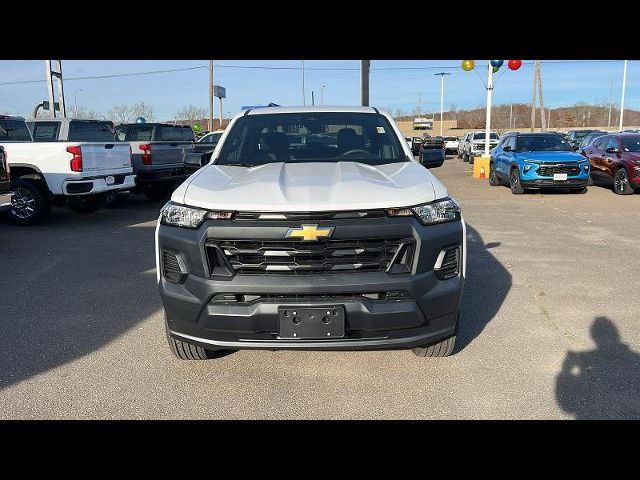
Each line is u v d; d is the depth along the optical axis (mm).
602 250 7703
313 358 3998
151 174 12188
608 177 15125
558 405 3307
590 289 5746
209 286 3148
